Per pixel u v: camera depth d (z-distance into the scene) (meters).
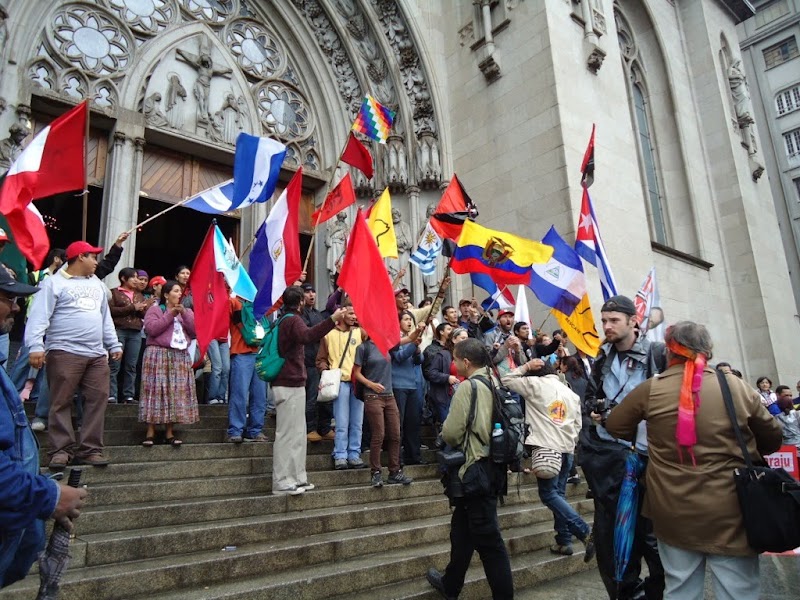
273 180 6.63
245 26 12.59
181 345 5.98
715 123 18.55
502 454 3.75
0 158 8.68
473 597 4.37
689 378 2.90
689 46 19.48
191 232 17.50
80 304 5.05
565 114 11.73
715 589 2.72
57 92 9.66
